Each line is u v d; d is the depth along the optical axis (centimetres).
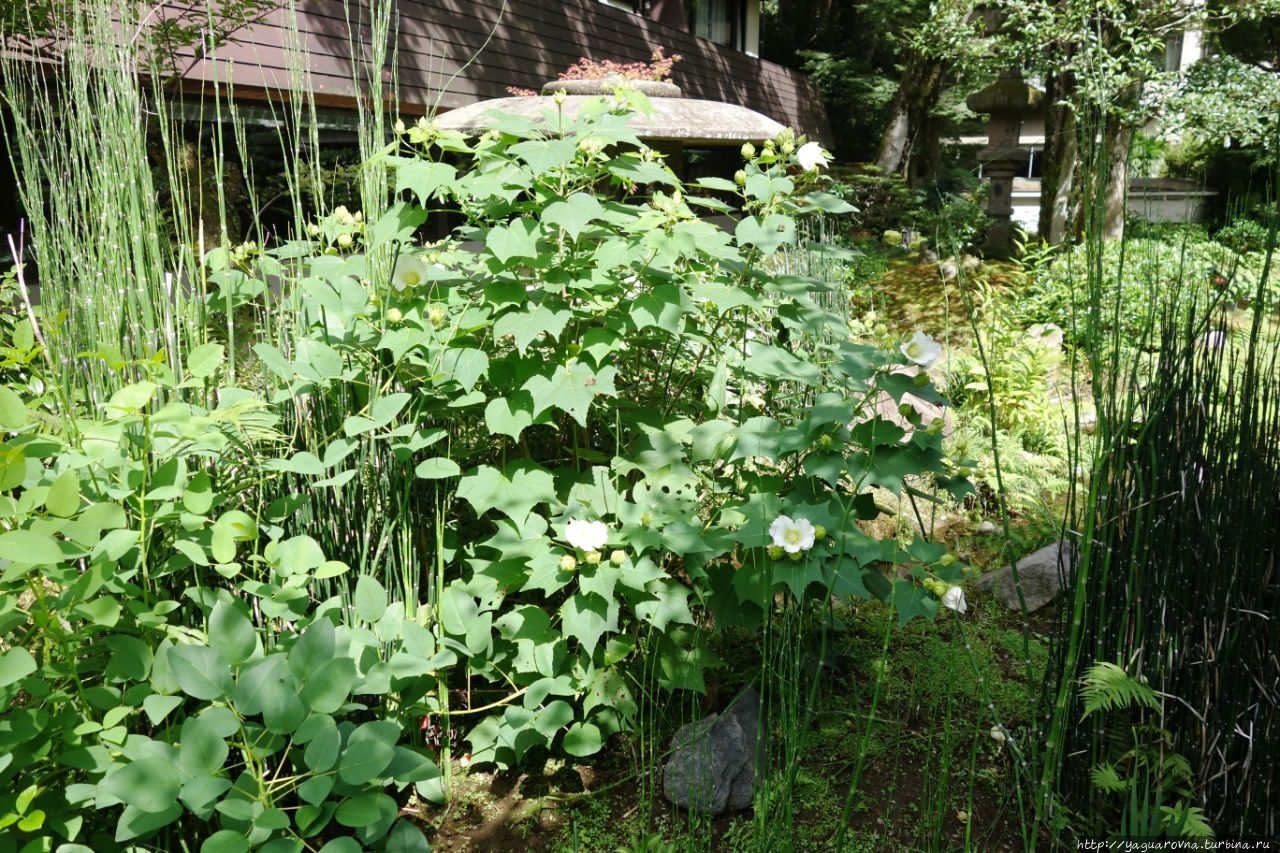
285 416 194
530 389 174
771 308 204
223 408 166
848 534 178
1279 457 155
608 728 191
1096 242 149
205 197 479
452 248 216
